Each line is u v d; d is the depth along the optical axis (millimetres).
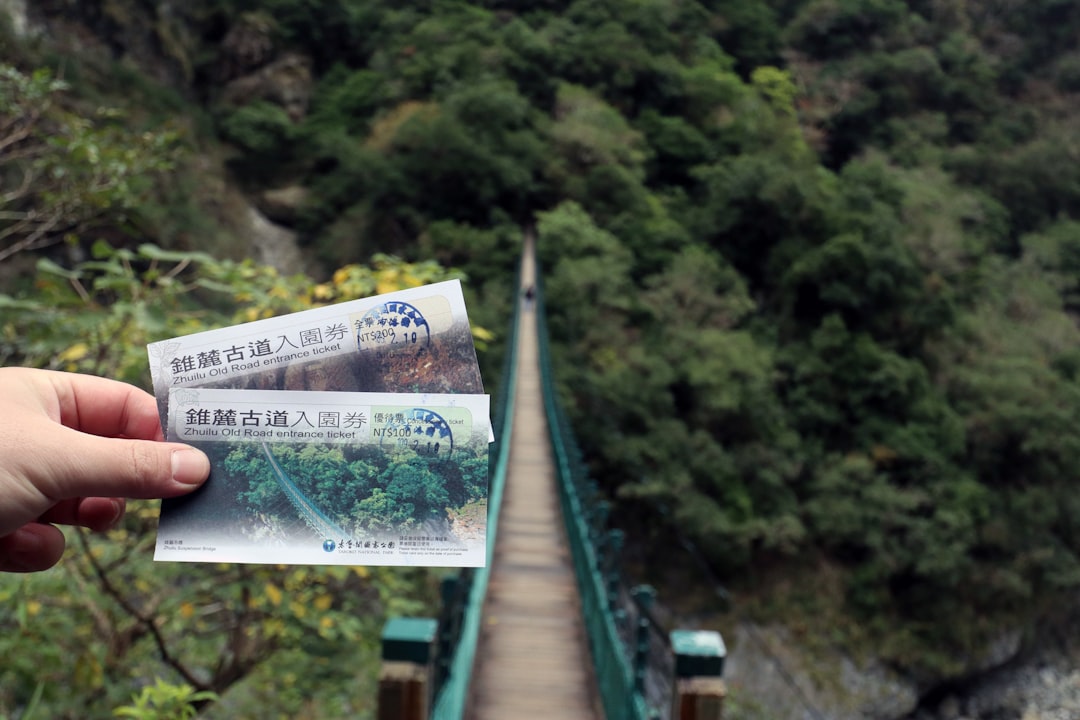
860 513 20812
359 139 32438
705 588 19812
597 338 22578
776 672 18562
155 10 28109
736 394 21750
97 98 20625
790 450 21922
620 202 30453
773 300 27984
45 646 2480
